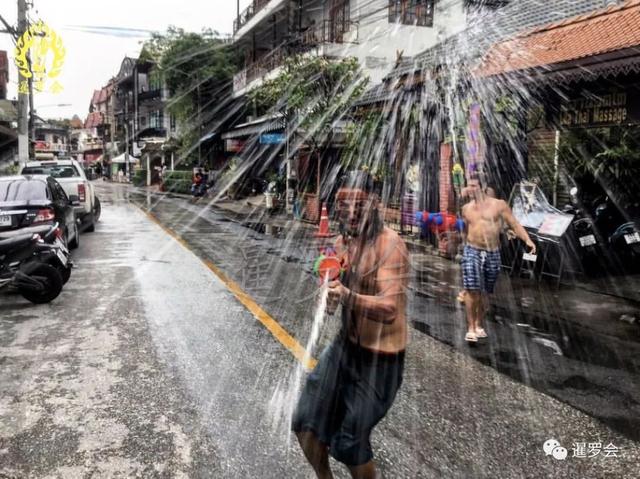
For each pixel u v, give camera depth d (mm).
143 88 35281
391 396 2285
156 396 3555
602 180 7359
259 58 17422
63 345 4574
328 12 12133
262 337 4719
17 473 2691
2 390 3664
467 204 4742
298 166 14000
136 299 6113
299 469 2729
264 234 11305
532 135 7555
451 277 6258
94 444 2967
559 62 6266
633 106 6566
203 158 25156
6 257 5715
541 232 6855
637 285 6559
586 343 4609
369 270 2271
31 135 23203
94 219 13547
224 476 2674
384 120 7969
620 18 6559
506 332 4926
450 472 2705
